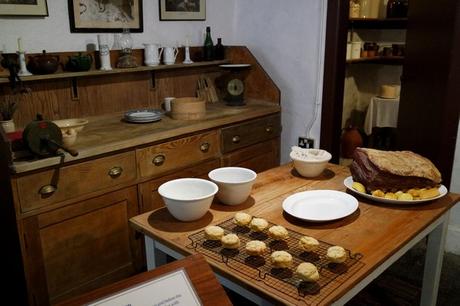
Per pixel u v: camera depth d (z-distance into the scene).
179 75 3.09
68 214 2.00
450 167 2.69
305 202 1.59
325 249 1.27
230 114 2.83
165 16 2.96
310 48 3.04
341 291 1.06
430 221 1.49
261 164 3.10
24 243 1.86
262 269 1.16
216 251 1.26
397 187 1.64
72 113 2.53
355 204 1.54
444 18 2.61
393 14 4.70
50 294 2.00
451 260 2.70
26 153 1.89
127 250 2.30
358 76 5.41
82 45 2.56
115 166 2.15
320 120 3.10
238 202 1.59
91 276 2.16
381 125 4.77
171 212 1.45
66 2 2.45
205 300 0.95
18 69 2.21
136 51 2.79
